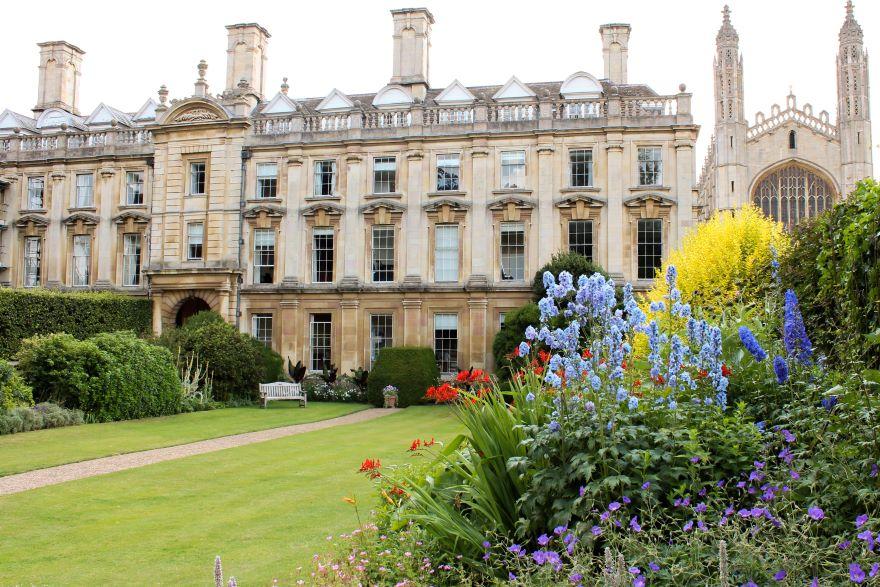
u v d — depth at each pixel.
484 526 6.54
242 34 42.66
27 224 40.78
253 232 37.12
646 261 33.16
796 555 4.58
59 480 13.37
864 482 5.23
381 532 7.80
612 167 33.50
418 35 39.38
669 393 6.97
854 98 67.25
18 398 21.48
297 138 36.88
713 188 73.00
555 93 38.41
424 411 28.50
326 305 35.97
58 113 44.72
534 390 7.51
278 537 9.38
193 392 28.67
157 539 9.35
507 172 34.91
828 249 9.37
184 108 38.00
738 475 5.99
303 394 31.16
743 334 6.89
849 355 7.31
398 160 35.88
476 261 34.44
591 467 5.72
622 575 4.38
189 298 37.75
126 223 39.31
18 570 8.13
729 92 69.62
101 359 23.91
